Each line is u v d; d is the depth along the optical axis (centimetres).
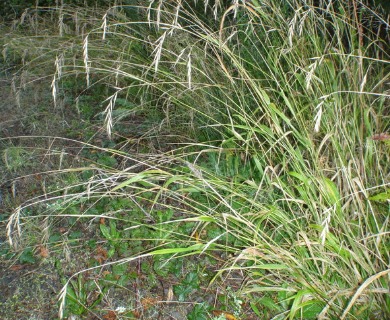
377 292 206
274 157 287
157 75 360
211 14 418
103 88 431
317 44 285
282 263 217
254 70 343
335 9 369
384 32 398
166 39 349
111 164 345
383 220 243
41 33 451
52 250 275
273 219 243
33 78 426
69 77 437
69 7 468
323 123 257
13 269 266
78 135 386
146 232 283
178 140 359
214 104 335
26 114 404
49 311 240
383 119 291
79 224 296
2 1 600
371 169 249
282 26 298
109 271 263
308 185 228
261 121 321
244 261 254
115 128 387
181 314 239
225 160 321
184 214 296
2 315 239
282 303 231
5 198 318
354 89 264
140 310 241
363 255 225
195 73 330
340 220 218
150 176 267
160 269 261
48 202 310
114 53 391
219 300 243
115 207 302
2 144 370
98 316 237
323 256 223
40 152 360
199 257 270
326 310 201
